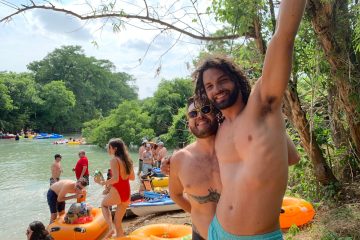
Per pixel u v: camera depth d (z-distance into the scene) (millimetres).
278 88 1836
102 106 75688
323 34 5797
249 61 6465
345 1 5789
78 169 11312
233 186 2023
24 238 8703
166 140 23062
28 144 34750
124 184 7082
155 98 33375
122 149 7062
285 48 1771
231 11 5688
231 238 1993
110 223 7098
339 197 7180
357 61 6062
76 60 71438
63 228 7488
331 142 7992
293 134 8227
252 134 1940
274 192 1900
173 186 3209
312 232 6016
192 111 2662
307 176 8016
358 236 5492
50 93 57250
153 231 6398
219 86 2088
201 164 2840
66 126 61375
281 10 1774
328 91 7027
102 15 4996
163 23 5469
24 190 13945
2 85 49281
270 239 1933
